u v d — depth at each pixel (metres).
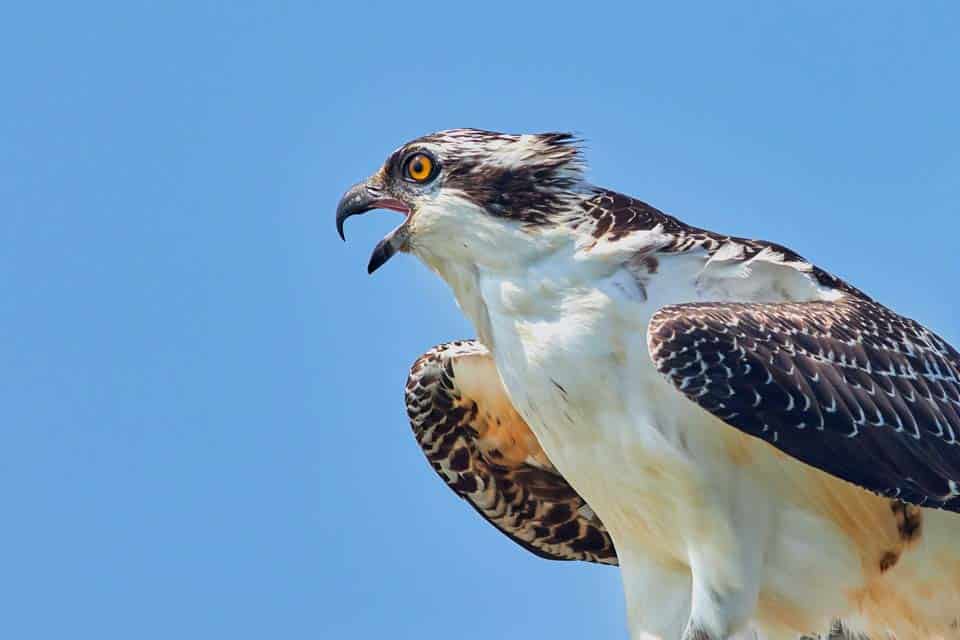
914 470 15.02
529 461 17.44
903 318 15.89
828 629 15.40
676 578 15.73
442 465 17.69
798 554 15.22
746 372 14.78
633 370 15.13
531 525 17.89
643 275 15.32
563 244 15.45
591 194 15.63
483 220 15.62
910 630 15.40
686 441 15.05
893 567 15.27
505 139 15.82
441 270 15.96
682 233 15.52
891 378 15.26
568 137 15.72
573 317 15.27
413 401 17.33
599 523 17.75
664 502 15.25
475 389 17.16
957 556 15.22
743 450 15.09
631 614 15.88
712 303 15.18
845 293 15.79
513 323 15.49
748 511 15.10
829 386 14.96
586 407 15.28
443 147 15.87
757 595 15.20
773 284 15.56
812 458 14.83
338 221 16.14
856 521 15.20
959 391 15.63
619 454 15.27
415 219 15.85
